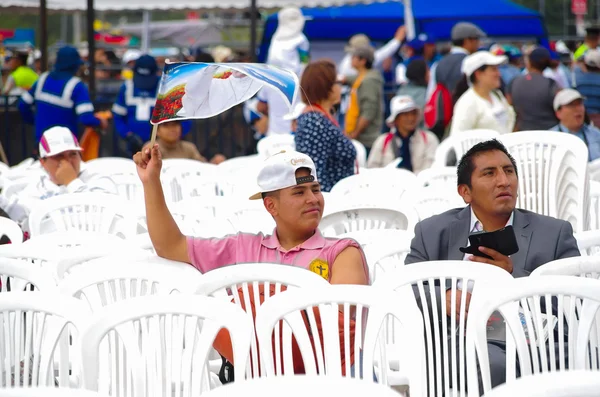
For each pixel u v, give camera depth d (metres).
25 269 7.39
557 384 4.39
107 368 7.21
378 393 4.34
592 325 6.59
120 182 14.76
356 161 13.46
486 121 16.64
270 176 7.85
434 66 22.23
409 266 6.97
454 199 11.44
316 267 7.79
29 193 12.77
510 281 6.37
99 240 8.93
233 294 6.99
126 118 20.12
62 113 19.70
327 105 12.87
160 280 7.19
